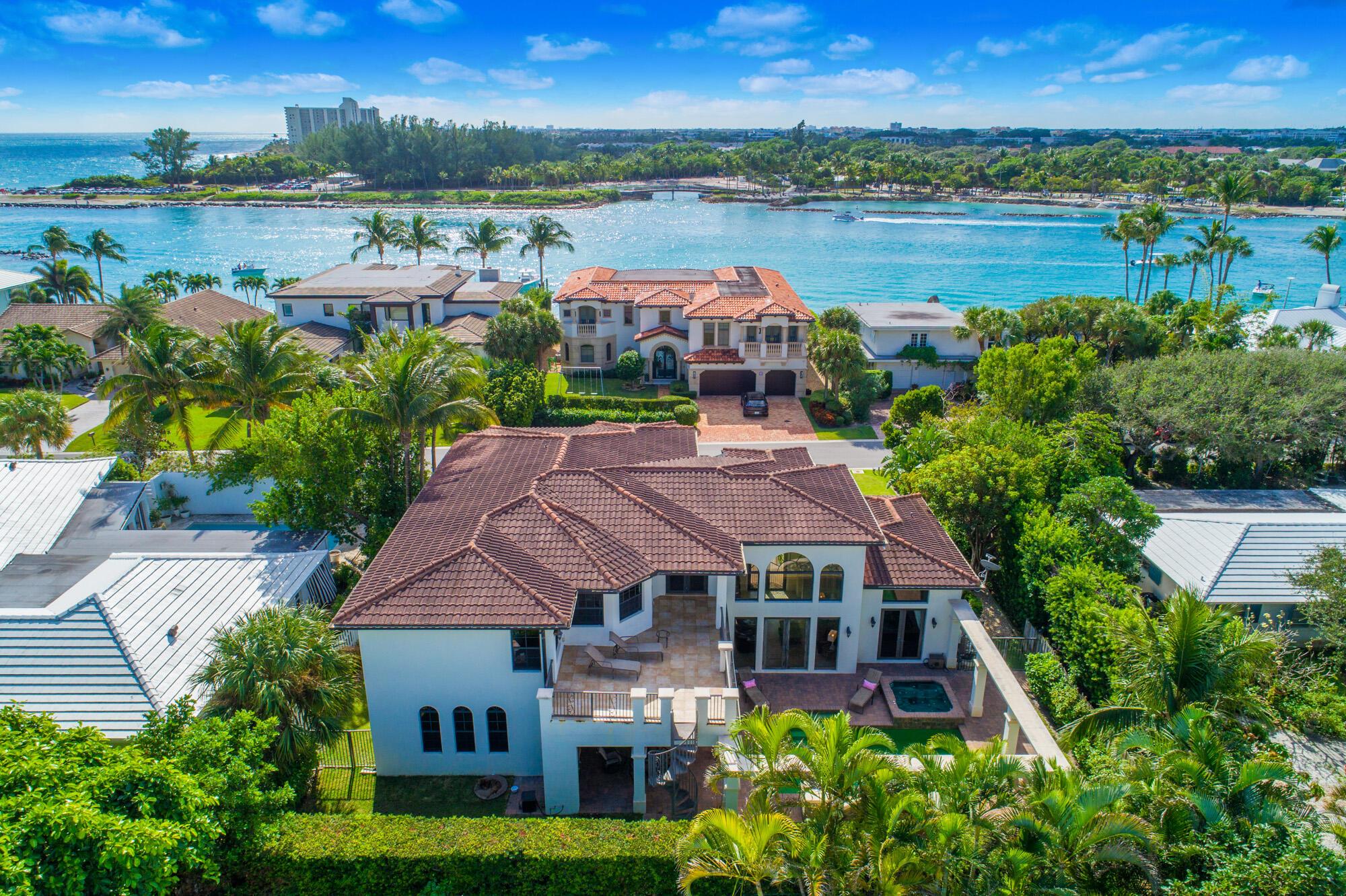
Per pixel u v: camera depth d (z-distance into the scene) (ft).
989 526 116.26
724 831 54.70
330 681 75.36
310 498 116.78
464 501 98.37
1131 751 69.72
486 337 202.90
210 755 62.13
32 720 58.65
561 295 225.76
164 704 76.13
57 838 47.73
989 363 156.56
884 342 216.33
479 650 79.15
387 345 154.81
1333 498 131.95
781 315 203.00
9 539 111.65
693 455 115.14
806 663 101.76
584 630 89.61
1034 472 116.98
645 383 222.48
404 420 118.62
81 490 124.57
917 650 104.17
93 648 79.30
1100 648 87.81
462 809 80.69
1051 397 145.48
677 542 90.38
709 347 211.82
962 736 91.30
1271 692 88.33
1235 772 60.29
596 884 65.87
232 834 62.69
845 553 95.25
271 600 94.73
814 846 56.13
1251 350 189.88
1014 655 102.58
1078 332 222.07
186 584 93.86
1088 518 113.60
